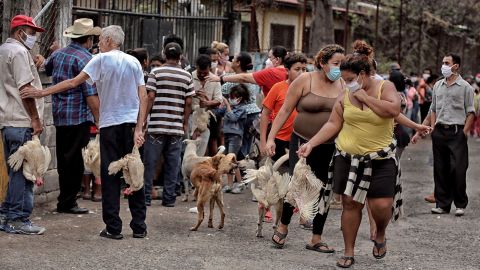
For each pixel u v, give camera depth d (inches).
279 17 982.4
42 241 309.7
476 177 601.0
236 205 420.5
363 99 280.4
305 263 297.6
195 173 347.9
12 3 368.8
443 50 1376.7
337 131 292.7
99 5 474.3
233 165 347.6
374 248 303.6
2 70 313.3
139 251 302.8
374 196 287.7
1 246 297.6
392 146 287.4
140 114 319.6
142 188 323.6
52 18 397.4
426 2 1248.2
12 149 317.1
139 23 508.7
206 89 433.4
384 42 1259.8
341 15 1139.9
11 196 317.7
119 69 314.2
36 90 310.8
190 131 435.2
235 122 455.5
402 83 384.2
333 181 295.6
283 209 318.7
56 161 396.8
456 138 424.2
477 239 361.7
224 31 605.9
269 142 318.0
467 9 1302.9
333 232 358.9
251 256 304.8
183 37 561.3
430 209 440.8
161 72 399.2
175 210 395.2
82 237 320.8
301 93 315.6
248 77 391.9
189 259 294.8
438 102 430.0
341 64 285.7
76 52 362.6
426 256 322.3
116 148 316.8
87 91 355.6
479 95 971.3
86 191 409.7
